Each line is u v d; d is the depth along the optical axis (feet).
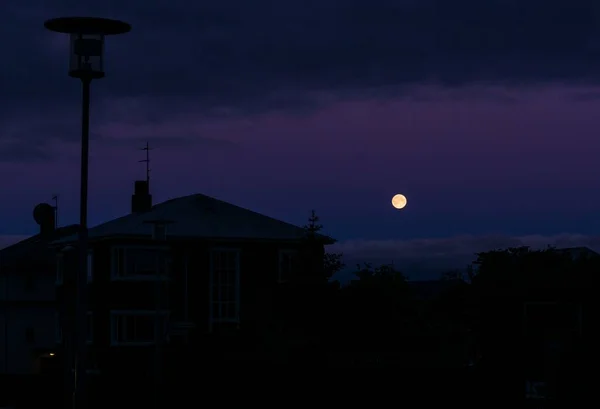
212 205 316.40
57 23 143.13
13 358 416.46
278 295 238.48
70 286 292.20
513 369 181.88
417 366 214.28
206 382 210.38
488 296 247.70
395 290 262.47
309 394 199.00
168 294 284.82
